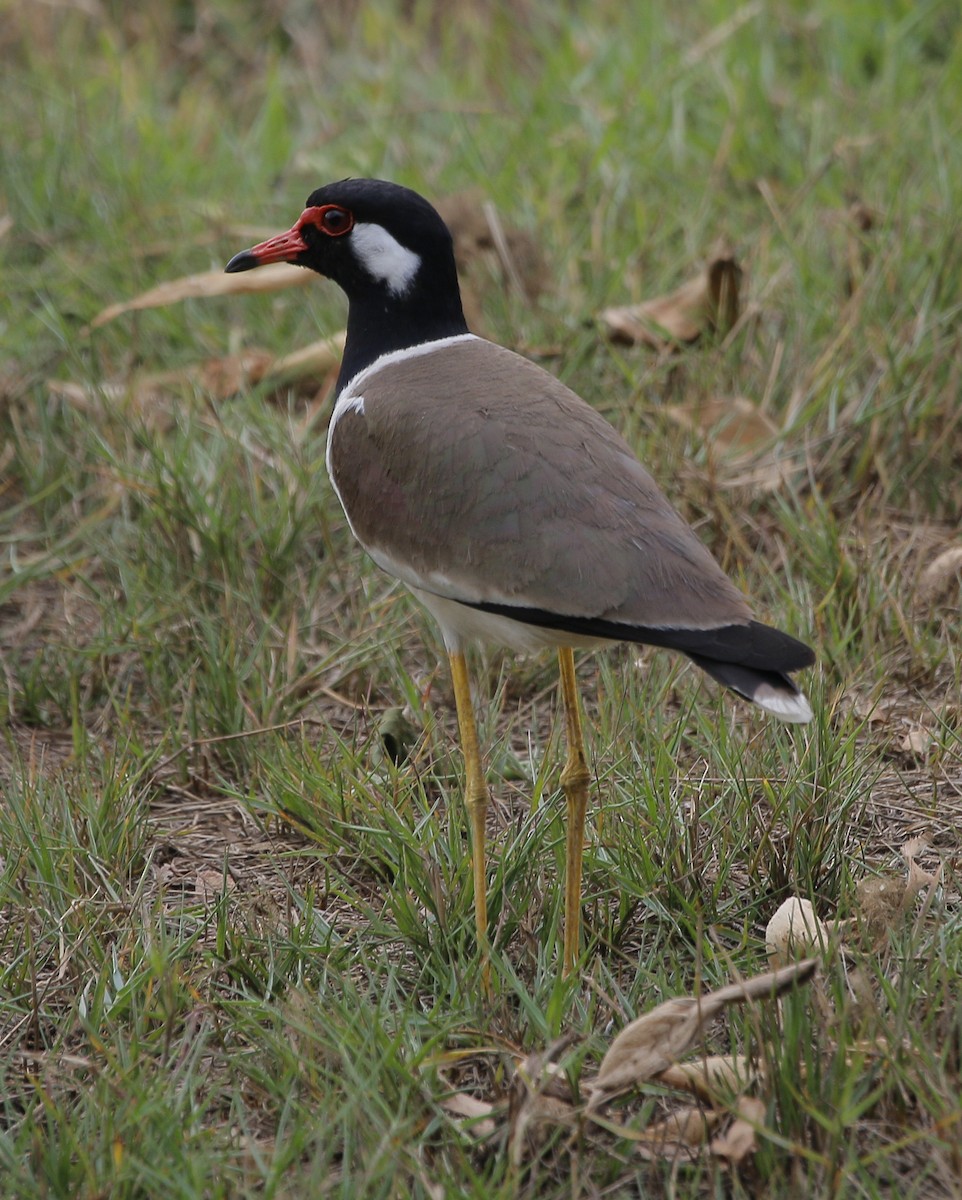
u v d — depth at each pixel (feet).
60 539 42.63
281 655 37.32
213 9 70.23
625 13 64.95
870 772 32.07
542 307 47.67
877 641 36.24
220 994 27.02
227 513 40.55
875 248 46.44
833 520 39.96
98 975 26.78
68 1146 22.22
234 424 43.62
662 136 56.08
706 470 40.70
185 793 34.24
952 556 38.19
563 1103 23.22
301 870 30.96
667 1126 22.86
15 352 48.42
